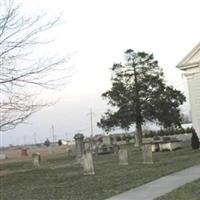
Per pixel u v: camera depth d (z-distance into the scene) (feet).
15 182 68.80
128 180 57.67
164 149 133.08
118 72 181.88
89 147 148.87
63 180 64.75
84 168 69.77
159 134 223.71
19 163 134.21
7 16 43.45
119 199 43.57
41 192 53.26
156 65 181.37
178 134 214.69
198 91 123.44
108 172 70.49
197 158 86.84
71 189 53.47
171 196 42.45
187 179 54.70
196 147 121.49
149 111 176.65
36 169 92.02
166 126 184.34
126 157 85.25
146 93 178.70
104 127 186.19
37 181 67.21
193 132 122.62
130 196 44.91
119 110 180.86
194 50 123.13
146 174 63.21
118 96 179.52
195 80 123.85
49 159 138.92
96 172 71.87
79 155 106.52
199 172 61.31
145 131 249.34
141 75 180.14
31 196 50.55
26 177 74.84
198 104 123.34
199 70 123.03
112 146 153.79
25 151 218.18
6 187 62.80
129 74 181.06
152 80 178.09
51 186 58.34
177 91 179.42
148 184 52.70
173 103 178.60
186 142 173.68
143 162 83.71
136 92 178.40
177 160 85.56
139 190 48.49
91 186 54.60
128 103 179.63
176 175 59.67
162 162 82.84
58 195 49.44
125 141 237.45
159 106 175.94
